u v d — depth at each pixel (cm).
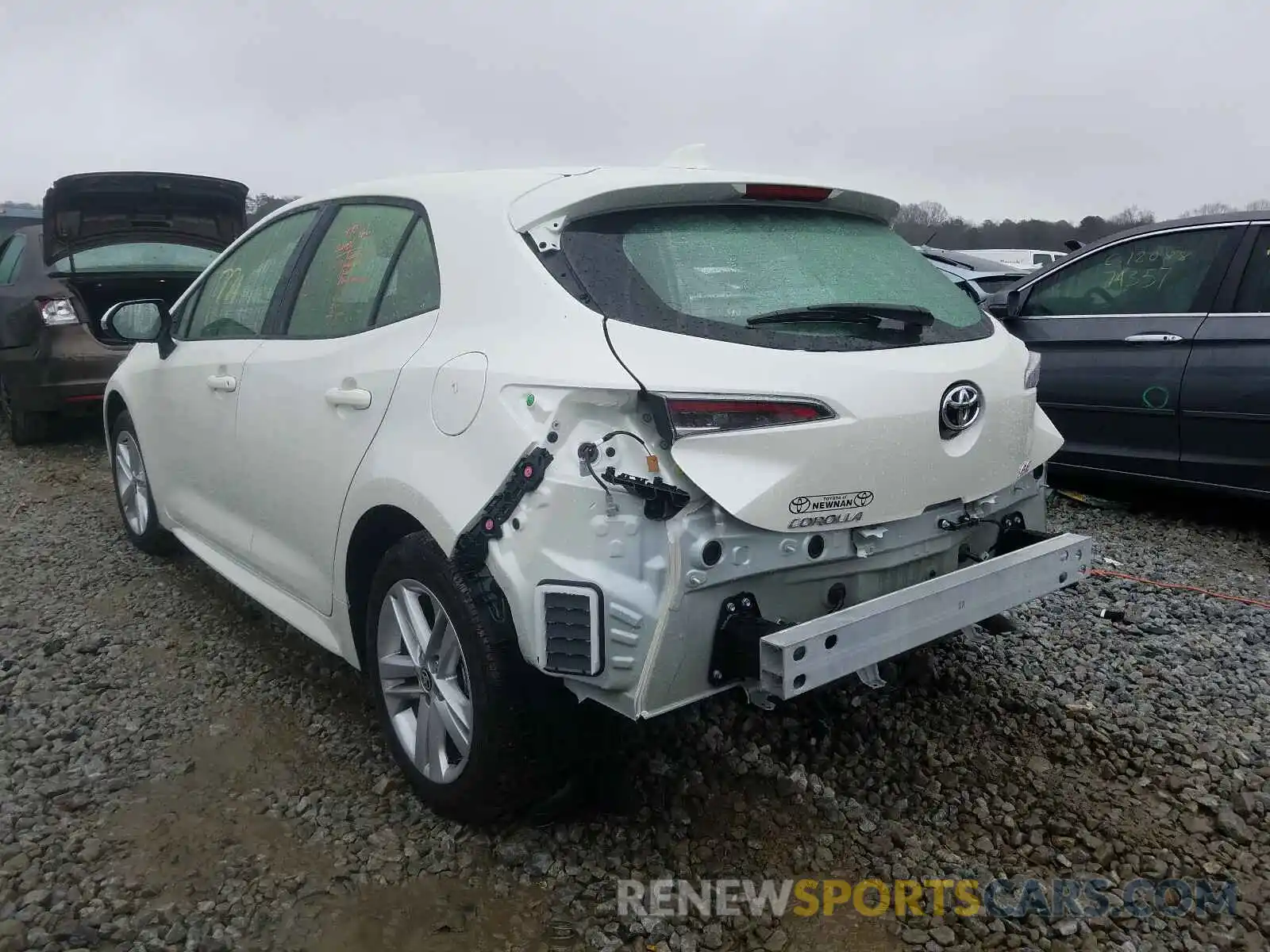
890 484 252
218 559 422
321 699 361
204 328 429
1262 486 526
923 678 367
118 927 245
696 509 231
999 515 303
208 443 402
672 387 228
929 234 1199
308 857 273
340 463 307
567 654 236
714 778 307
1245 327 523
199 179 782
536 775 262
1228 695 363
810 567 250
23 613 439
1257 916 254
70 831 282
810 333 252
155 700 360
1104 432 582
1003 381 281
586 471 233
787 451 235
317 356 328
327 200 367
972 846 282
